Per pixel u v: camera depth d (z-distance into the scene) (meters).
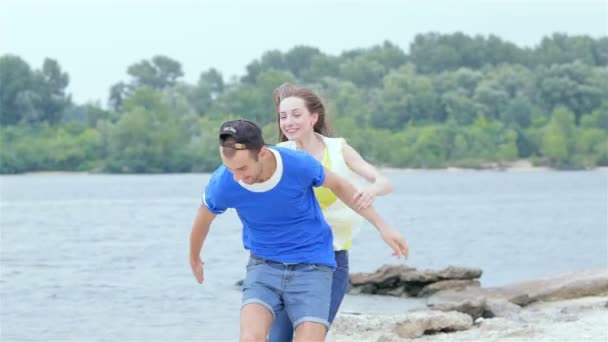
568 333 27.25
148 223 116.25
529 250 79.44
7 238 92.00
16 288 50.59
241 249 76.56
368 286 45.12
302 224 17.70
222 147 16.67
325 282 17.89
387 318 28.92
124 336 34.59
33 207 157.88
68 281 54.00
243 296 17.98
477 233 98.75
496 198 183.50
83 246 82.00
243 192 17.27
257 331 17.36
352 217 19.05
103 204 165.62
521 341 26.39
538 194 198.38
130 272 59.34
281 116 19.42
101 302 44.50
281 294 17.84
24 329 36.25
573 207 152.38
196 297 46.16
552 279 39.75
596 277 38.50
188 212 140.62
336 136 20.14
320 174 17.48
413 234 97.81
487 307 31.66
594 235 95.50
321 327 17.64
